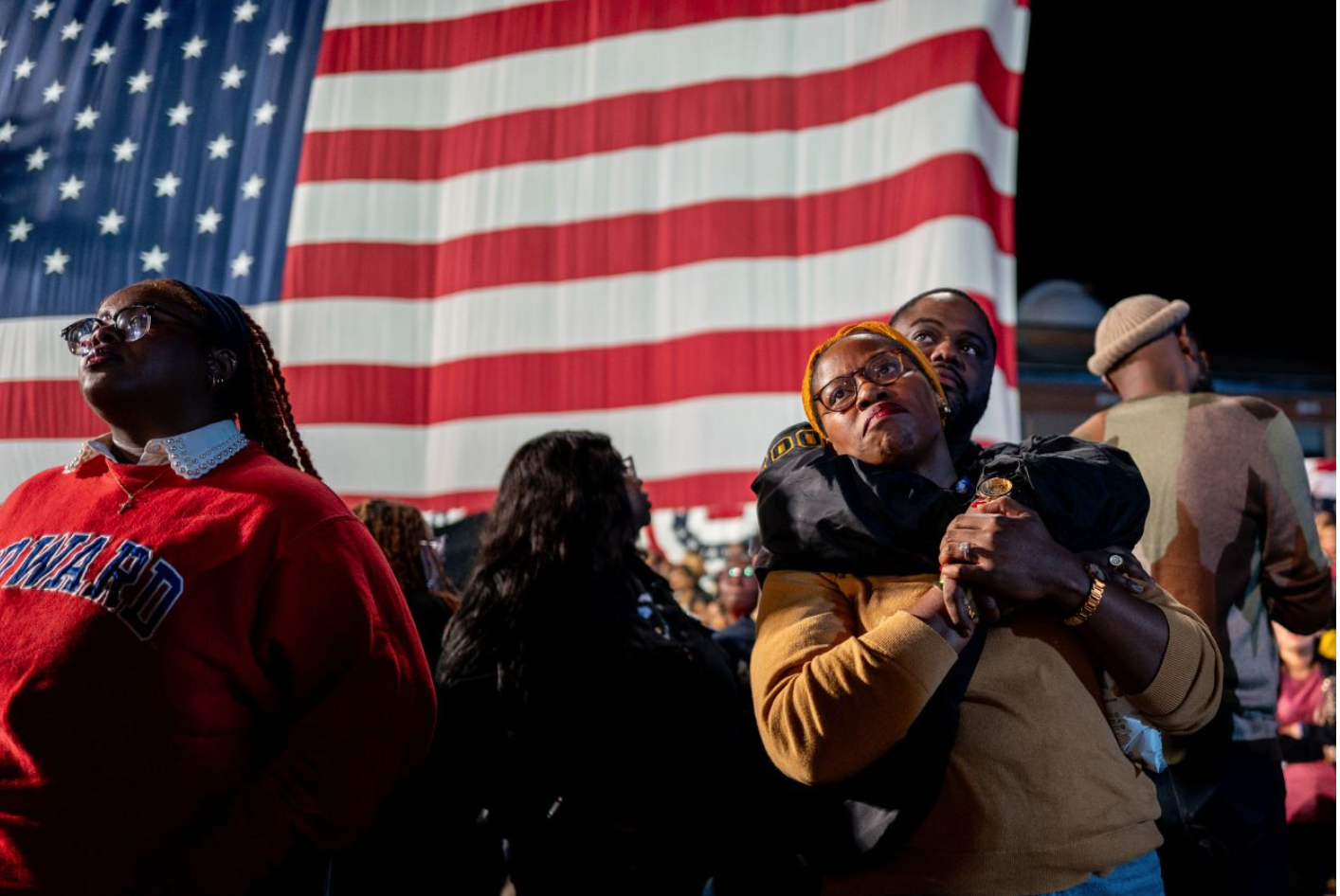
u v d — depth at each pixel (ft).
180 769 5.39
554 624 6.90
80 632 5.40
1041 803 4.66
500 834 7.83
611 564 7.32
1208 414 7.46
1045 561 4.71
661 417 13.00
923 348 7.15
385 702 5.66
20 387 14.23
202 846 5.24
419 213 14.20
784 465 5.40
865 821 4.83
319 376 13.83
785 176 13.06
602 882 6.57
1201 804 6.81
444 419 13.61
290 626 5.65
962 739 4.74
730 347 12.81
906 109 12.53
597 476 7.50
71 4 15.89
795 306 12.77
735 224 13.06
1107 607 4.77
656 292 13.28
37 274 14.66
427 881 8.26
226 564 5.62
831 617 5.03
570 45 14.15
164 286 6.41
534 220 13.79
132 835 5.27
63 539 5.86
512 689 6.81
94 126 15.12
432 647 8.62
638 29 13.92
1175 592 7.16
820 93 13.14
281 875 5.59
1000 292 12.17
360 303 13.96
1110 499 5.02
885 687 4.50
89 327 6.15
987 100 12.35
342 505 6.16
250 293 14.20
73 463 6.49
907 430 5.14
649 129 13.65
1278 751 7.16
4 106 15.53
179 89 15.07
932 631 4.60
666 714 6.68
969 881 4.62
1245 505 7.20
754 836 6.77
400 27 14.73
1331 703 12.46
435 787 8.18
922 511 4.98
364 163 14.35
